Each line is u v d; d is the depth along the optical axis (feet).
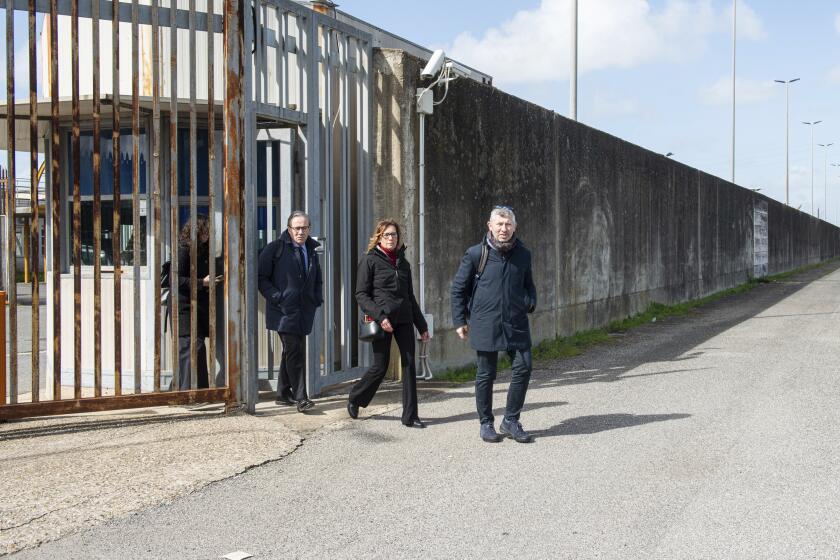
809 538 13.44
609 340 42.96
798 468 17.62
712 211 78.64
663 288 61.52
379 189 28.60
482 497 15.75
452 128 31.65
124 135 26.96
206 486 16.38
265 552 12.98
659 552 12.88
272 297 22.75
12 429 20.48
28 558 12.64
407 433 21.06
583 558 12.67
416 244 29.04
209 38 22.00
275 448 19.15
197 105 24.84
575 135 44.21
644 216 56.59
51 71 20.42
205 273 24.82
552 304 41.01
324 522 14.35
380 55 28.45
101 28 26.76
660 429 21.44
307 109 25.27
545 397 26.32
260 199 26.71
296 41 25.36
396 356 28.84
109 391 26.50
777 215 125.08
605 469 17.67
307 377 25.26
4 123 27.35
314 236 25.44
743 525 14.07
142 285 26.21
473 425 22.04
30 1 19.90
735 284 91.04
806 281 104.99
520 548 13.10
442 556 12.80
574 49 52.42
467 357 33.24
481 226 34.12
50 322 27.76
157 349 21.66
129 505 15.10
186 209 26.55
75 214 20.66
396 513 14.83
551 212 41.04
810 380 28.91
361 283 21.62
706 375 30.42
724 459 18.39
